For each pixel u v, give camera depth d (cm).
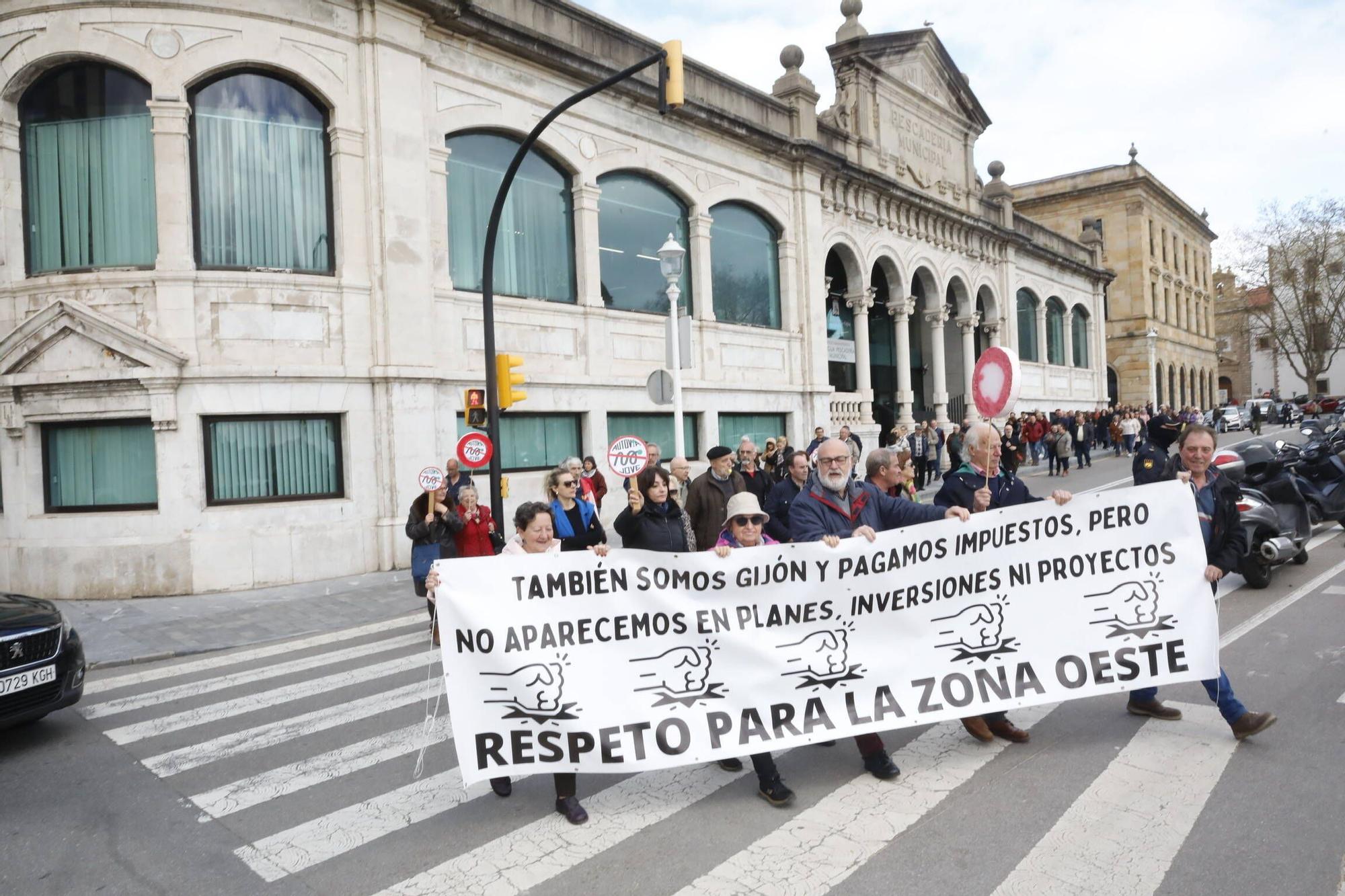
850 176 2383
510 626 463
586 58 1634
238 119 1270
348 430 1306
